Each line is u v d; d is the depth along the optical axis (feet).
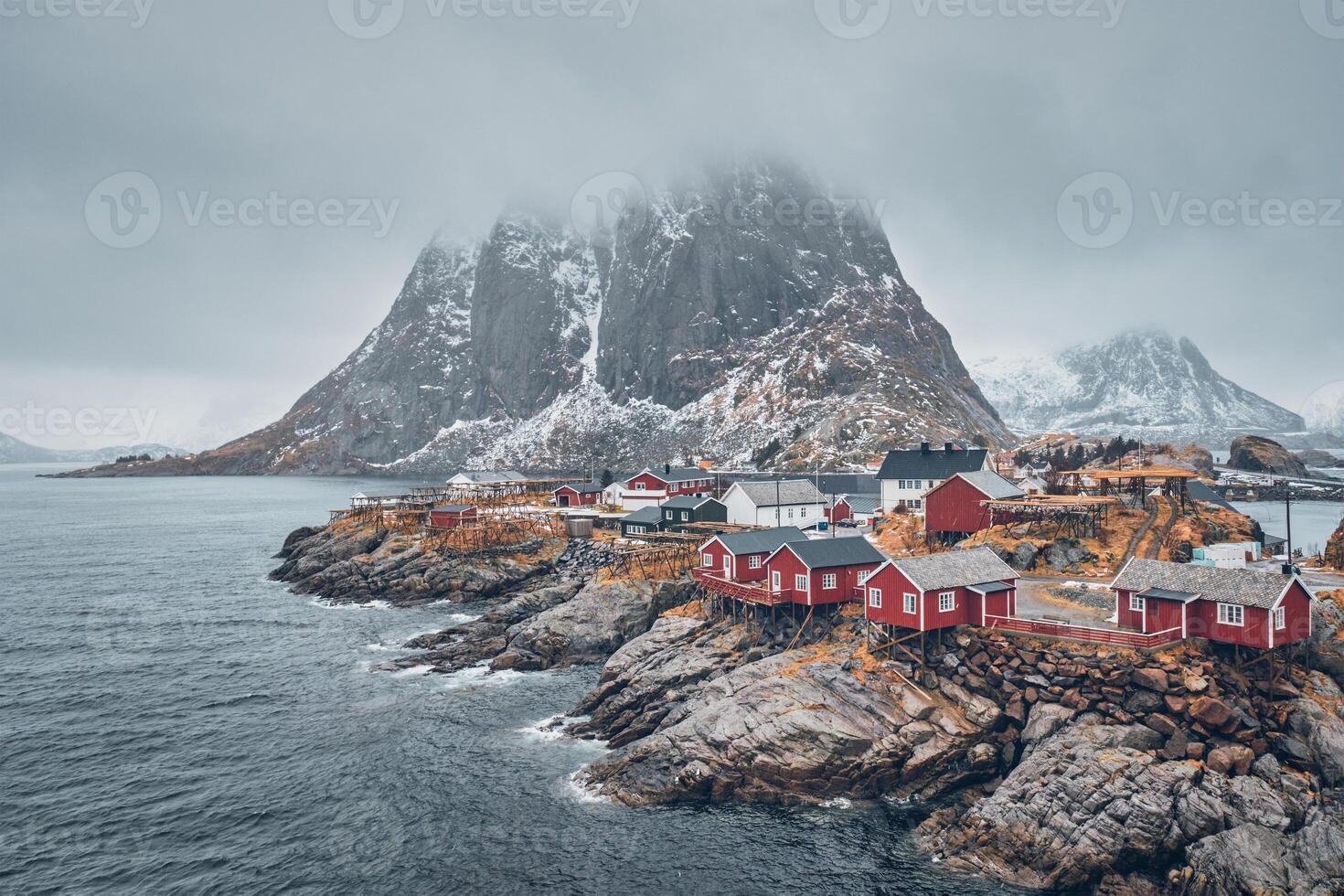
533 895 137.28
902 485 335.47
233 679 245.65
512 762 186.60
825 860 142.92
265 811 165.78
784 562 212.23
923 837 146.51
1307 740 140.67
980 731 161.27
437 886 140.26
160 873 144.56
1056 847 132.98
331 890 139.54
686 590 283.38
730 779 163.73
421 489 583.58
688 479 449.89
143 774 182.39
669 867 143.64
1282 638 150.92
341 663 261.03
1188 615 158.30
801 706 168.66
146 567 453.99
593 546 350.43
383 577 360.69
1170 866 129.59
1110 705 151.74
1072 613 184.24
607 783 172.86
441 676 246.68
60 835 157.17
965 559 185.98
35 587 393.50
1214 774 135.23
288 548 483.51
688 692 198.59
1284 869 122.31
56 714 218.18
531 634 260.83
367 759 189.16
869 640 185.06
